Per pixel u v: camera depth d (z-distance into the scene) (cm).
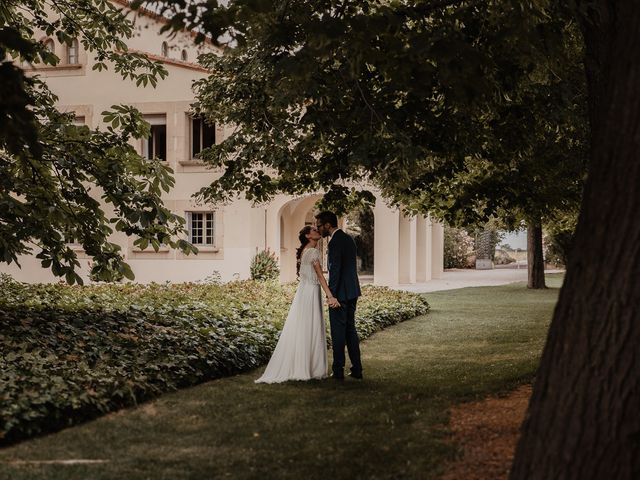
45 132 986
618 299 317
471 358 1023
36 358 705
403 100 786
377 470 454
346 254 819
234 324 1135
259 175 1013
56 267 941
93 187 2311
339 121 757
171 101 2369
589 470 316
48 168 995
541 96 841
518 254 7919
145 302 1343
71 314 1010
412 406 646
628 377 314
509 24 546
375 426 571
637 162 321
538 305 2072
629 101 329
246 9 549
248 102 932
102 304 1280
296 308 821
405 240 3219
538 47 584
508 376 809
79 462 471
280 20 673
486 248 5366
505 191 1105
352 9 696
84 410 597
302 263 830
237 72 926
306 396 707
